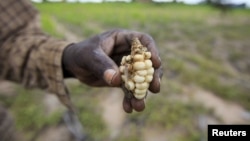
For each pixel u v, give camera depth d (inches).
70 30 193.9
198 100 79.2
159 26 215.3
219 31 202.7
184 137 62.2
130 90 10.7
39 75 15.1
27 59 15.3
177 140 60.8
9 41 16.0
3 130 17.7
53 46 14.5
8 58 15.8
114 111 71.1
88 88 79.2
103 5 375.6
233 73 110.7
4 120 17.8
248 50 151.6
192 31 195.5
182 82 93.3
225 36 184.2
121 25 218.4
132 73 10.6
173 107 70.1
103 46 12.2
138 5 380.2
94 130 61.0
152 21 237.3
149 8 364.2
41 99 69.2
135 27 213.8
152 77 10.8
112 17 250.7
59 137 58.2
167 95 78.0
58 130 59.9
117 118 68.2
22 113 63.4
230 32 199.6
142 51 10.7
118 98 76.4
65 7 326.0
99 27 216.2
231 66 123.8
